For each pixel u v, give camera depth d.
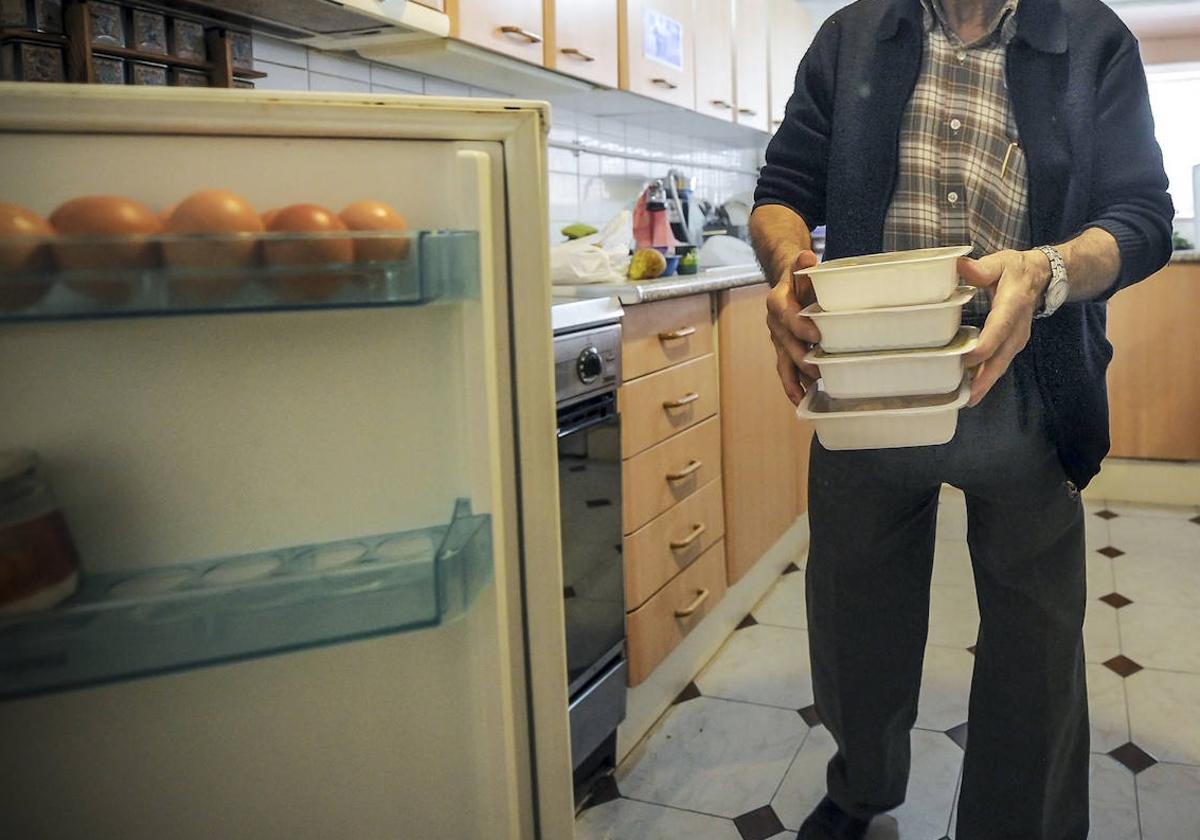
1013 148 1.17
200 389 0.81
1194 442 3.33
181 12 1.60
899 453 1.23
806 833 1.55
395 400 0.86
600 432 1.70
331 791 0.90
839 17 1.32
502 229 0.86
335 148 0.82
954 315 0.93
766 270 1.25
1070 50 1.15
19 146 0.74
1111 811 1.64
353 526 0.87
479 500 0.86
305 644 0.77
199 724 0.85
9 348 0.76
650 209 2.78
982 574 1.30
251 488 0.83
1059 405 1.18
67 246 0.70
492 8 1.97
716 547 2.27
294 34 1.85
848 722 1.43
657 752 1.88
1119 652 2.23
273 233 0.74
